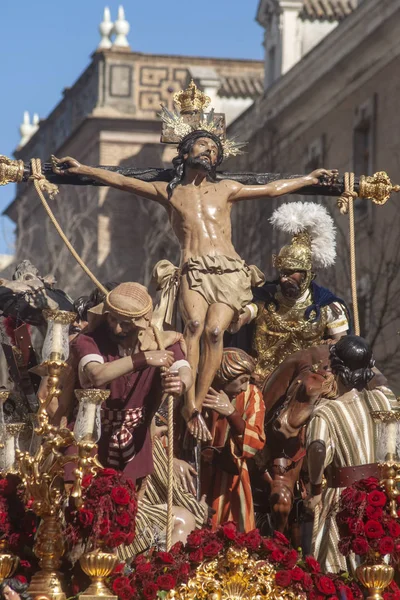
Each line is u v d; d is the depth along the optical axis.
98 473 14.82
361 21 63.25
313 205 20.48
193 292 17.98
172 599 14.76
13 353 18.14
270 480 18.44
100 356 15.68
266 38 81.62
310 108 69.69
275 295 20.12
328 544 16.44
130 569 15.62
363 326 58.53
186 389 15.87
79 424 14.41
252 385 18.47
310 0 78.81
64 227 81.50
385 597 15.28
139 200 87.62
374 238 59.97
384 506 15.38
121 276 87.50
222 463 18.16
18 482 15.75
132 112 95.06
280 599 15.08
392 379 54.94
